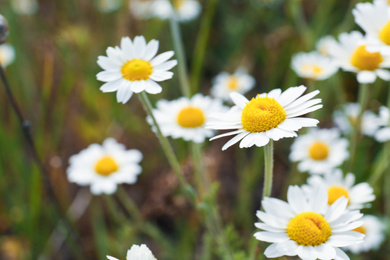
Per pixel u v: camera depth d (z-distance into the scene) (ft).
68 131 1.59
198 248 1.41
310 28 1.73
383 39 1.05
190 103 1.19
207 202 1.14
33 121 1.59
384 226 1.27
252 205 1.50
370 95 1.51
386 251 1.29
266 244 1.12
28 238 1.38
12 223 1.39
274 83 1.69
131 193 1.53
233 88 1.60
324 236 0.85
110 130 1.59
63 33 1.64
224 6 1.93
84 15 1.82
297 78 1.56
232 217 1.43
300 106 0.87
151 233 1.34
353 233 0.85
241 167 1.54
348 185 1.07
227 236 1.10
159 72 0.96
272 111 0.86
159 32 1.81
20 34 1.73
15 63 1.61
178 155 1.50
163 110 1.19
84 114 1.62
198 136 1.15
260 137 0.86
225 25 1.88
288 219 0.87
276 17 1.90
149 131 1.59
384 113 1.19
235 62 1.76
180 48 1.26
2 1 1.59
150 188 1.52
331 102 1.60
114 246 1.36
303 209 0.88
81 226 1.45
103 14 1.83
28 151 1.53
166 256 1.36
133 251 0.83
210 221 1.14
